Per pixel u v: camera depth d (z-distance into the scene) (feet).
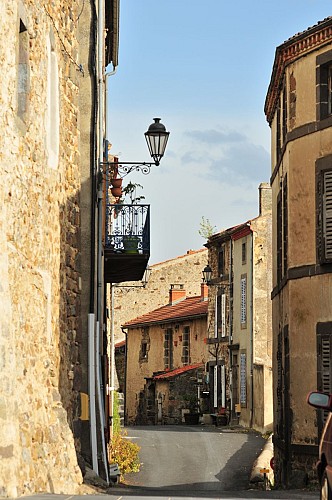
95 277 92.43
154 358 309.01
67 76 84.12
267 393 219.00
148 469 151.53
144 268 121.90
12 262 57.88
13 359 56.13
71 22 86.07
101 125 101.14
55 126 76.43
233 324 252.62
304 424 116.78
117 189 126.11
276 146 140.46
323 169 115.55
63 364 78.84
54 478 67.26
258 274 239.91
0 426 52.65
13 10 58.18
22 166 61.98
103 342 113.70
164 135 101.04
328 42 115.14
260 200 248.11
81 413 85.81
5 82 56.39
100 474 88.89
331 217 114.42
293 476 118.01
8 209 57.31
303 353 117.70
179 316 290.35
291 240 120.47
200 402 272.92
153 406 303.27
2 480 52.60
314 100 117.70
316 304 115.96
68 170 83.66
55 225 76.07
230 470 153.07
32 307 64.85
